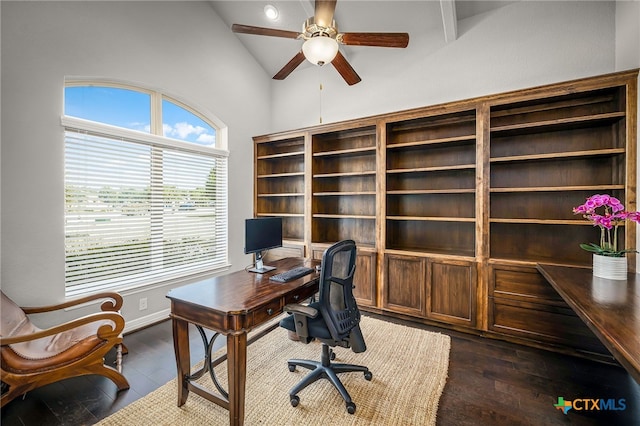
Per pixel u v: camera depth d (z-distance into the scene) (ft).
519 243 9.71
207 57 11.97
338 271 6.27
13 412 5.78
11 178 7.20
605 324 4.09
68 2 8.10
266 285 6.60
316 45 7.02
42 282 7.74
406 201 11.71
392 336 9.11
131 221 9.74
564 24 9.19
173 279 10.77
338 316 6.01
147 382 6.81
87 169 8.67
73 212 8.40
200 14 11.69
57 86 7.92
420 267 10.05
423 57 11.37
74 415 5.71
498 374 7.06
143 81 9.82
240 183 13.53
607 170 8.50
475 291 9.11
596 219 6.67
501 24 10.04
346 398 5.82
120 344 6.86
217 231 12.66
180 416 5.68
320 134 12.73
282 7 11.53
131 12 9.52
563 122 8.11
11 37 7.14
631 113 7.29
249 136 13.99
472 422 5.49
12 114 7.18
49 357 5.80
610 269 6.57
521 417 5.61
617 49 8.46
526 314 8.41
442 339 8.89
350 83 9.87
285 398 6.18
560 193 9.15
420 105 11.46
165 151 10.71
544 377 6.92
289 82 14.69
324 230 13.66
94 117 9.00
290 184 14.82
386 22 11.33
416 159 11.51
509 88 9.94
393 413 5.72
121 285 9.44
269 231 8.46
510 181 9.79
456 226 10.82
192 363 7.66
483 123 9.04
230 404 5.19
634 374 3.06
